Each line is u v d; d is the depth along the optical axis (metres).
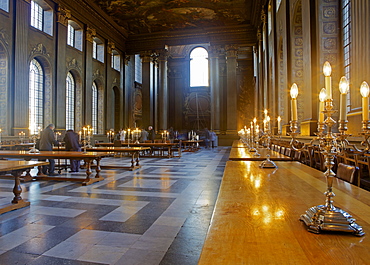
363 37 6.53
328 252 1.38
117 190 6.95
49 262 3.06
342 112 2.34
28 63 15.88
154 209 5.22
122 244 3.57
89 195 6.39
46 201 5.83
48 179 8.34
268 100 18.58
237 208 2.15
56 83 18.16
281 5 14.20
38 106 17.36
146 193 6.60
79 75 20.84
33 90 17.02
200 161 13.88
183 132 33.75
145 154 17.98
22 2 15.48
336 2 9.20
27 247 3.47
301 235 1.60
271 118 17.94
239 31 26.23
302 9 10.59
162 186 7.46
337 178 3.35
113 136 24.88
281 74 15.38
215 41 26.84
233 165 4.75
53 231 4.04
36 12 17.28
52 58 17.89
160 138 27.67
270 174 3.74
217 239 1.56
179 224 4.35
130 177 9.00
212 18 24.92
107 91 24.84
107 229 4.12
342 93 2.35
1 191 6.80
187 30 27.12
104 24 24.19
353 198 2.37
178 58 34.44
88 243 3.60
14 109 14.85
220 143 26.58
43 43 17.11
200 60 34.31
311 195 2.52
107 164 12.65
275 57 15.80
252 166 4.59
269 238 1.56
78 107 21.02
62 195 6.40
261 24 21.98
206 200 5.91
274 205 2.22
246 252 1.39
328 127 1.88
